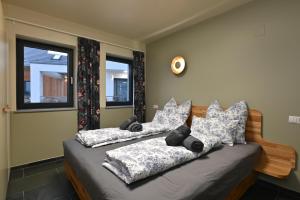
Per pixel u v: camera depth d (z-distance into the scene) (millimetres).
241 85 2455
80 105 3109
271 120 2180
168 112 3211
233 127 2205
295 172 2006
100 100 3428
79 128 3115
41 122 2799
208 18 2828
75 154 1801
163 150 1609
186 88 3219
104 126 3535
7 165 2164
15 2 2381
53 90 3080
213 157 1697
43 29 2734
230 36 2561
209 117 2510
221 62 2676
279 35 2098
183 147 1758
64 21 2934
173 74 3459
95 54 3277
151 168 1278
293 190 2016
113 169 1357
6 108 1971
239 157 1716
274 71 2145
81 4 2447
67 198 1915
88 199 1453
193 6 2488
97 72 3311
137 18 2877
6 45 2273
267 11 2189
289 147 2033
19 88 2709
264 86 2234
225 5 2443
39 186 2148
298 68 1966
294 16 1983
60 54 3131
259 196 1993
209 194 1209
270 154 2170
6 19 2395
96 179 1275
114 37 3596
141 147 1711
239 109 2338
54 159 2936
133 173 1187
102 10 2611
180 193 1090
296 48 1977
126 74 4074
